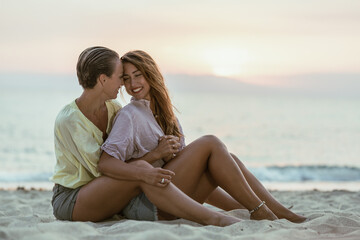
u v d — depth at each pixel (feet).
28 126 88.53
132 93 10.50
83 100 10.05
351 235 8.41
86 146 9.70
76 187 10.01
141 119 9.98
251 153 62.28
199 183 10.32
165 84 10.75
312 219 10.09
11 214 12.44
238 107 161.17
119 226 8.75
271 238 7.92
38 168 45.11
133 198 9.87
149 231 7.73
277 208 10.18
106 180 9.57
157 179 9.12
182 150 10.19
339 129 91.61
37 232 8.15
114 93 10.15
